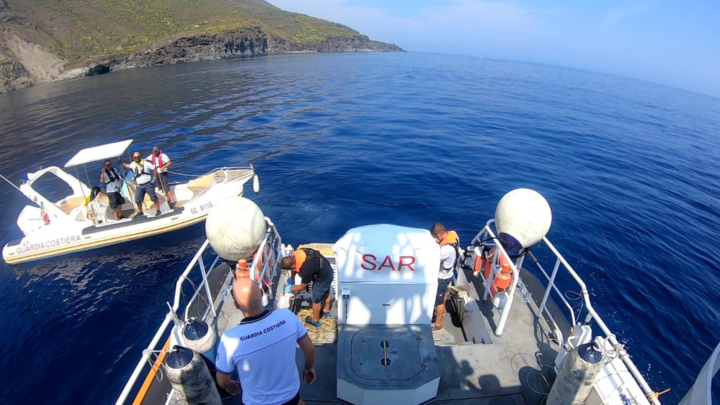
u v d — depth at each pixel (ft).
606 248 34.55
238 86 133.80
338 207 40.45
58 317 27.63
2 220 41.88
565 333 15.05
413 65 285.02
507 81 201.46
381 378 11.48
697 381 6.07
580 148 69.15
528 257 32.37
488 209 40.47
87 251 35.42
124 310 28.27
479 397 12.66
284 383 8.18
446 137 70.08
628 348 24.34
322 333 15.60
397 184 46.32
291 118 84.38
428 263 12.86
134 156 35.17
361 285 12.88
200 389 10.03
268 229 17.97
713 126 124.77
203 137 68.85
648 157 67.82
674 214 43.32
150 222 36.63
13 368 23.45
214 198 39.60
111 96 113.39
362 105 102.68
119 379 22.44
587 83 267.18
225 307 16.69
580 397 11.00
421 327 13.33
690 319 26.91
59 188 49.62
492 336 14.99
